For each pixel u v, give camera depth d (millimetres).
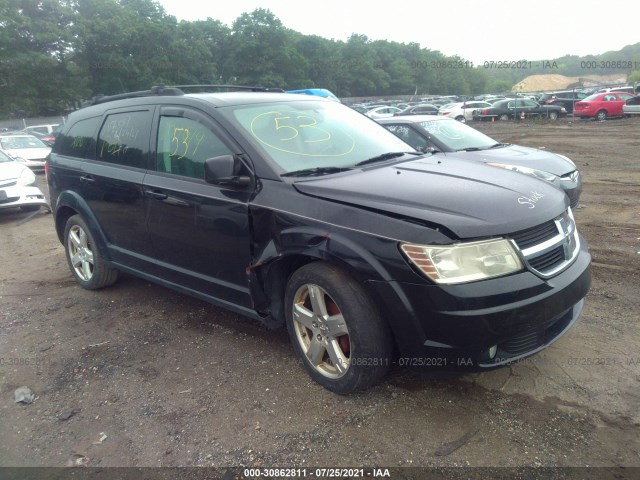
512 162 6484
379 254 2762
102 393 3383
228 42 70500
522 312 2695
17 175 9016
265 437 2854
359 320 2891
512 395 3088
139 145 4246
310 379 3365
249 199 3338
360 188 3086
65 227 5281
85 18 49969
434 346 2738
